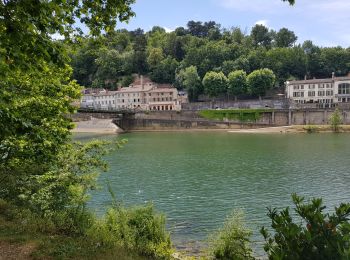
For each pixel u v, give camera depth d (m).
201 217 24.91
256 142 77.38
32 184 15.49
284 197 30.11
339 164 45.91
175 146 70.75
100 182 36.69
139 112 124.12
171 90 161.38
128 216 16.64
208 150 63.28
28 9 7.47
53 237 13.04
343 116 122.94
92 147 17.27
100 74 196.25
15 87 13.62
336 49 188.75
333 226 6.10
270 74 152.88
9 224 13.78
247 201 29.06
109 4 10.66
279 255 6.12
